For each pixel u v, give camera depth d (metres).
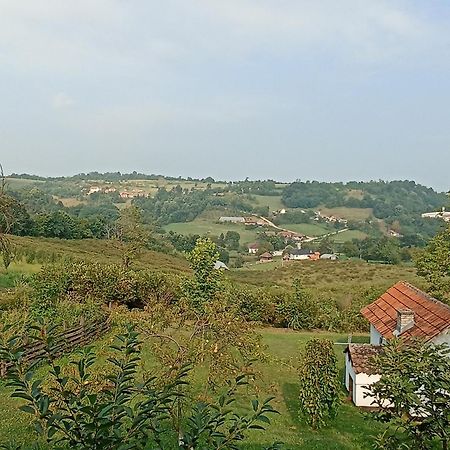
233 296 32.59
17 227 67.06
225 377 11.99
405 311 19.97
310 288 49.28
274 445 4.70
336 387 16.20
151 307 13.62
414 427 6.54
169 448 10.95
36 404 4.11
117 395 4.39
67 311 25.41
